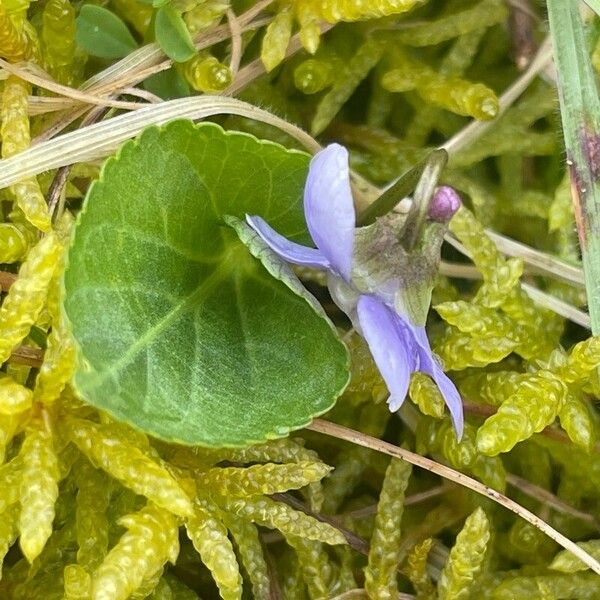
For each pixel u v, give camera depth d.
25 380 0.08
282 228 0.08
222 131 0.07
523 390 0.08
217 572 0.08
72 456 0.08
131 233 0.07
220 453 0.08
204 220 0.08
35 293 0.07
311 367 0.08
